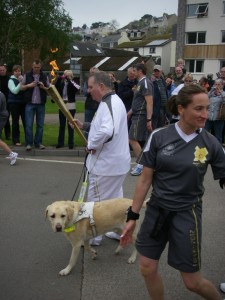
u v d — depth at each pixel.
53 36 44.56
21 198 6.20
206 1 40.50
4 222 5.22
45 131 12.34
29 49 44.03
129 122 9.25
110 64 53.94
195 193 2.71
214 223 5.33
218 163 2.74
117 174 4.32
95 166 4.30
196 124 2.60
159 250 2.83
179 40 42.81
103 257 4.33
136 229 4.18
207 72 41.81
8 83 9.54
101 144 4.16
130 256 4.36
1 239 4.70
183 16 42.06
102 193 4.37
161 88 8.50
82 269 4.06
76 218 3.84
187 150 2.65
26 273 3.94
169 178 2.70
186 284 2.77
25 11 40.72
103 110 4.15
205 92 2.60
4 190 6.61
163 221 2.73
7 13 40.69
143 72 7.44
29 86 9.04
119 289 3.69
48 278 3.86
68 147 9.82
